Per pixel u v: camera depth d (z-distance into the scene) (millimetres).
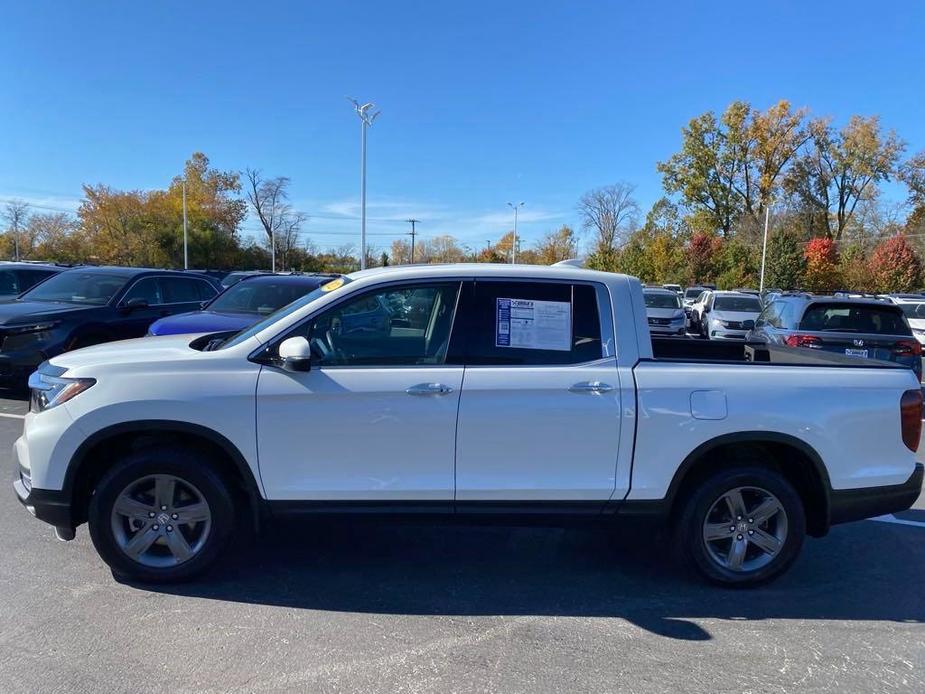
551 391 3660
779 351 4980
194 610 3541
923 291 41406
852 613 3729
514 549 4535
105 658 3068
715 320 20578
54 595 3664
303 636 3312
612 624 3529
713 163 58406
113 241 62375
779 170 57625
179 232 63438
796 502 3879
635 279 3945
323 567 4148
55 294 9578
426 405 3639
